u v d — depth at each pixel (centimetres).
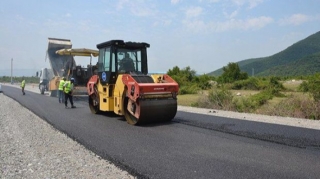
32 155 580
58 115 1166
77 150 624
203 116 1171
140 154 591
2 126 916
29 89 3512
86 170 490
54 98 2048
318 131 845
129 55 1088
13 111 1295
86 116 1138
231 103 1625
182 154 591
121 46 1065
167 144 675
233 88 3941
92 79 1236
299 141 708
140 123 942
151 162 538
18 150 618
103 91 1094
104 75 1082
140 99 905
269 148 641
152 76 991
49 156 575
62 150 623
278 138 740
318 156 580
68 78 1908
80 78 1920
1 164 517
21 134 788
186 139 728
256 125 944
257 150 624
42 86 2555
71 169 494
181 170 493
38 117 1110
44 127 895
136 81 927
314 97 1386
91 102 1238
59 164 522
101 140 717
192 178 455
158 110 934
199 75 4534
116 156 577
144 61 1114
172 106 967
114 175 466
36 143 682
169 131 833
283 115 1338
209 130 848
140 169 497
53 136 763
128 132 818
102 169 496
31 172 476
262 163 532
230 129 863
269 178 457
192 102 2022
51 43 2131
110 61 1045
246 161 544
